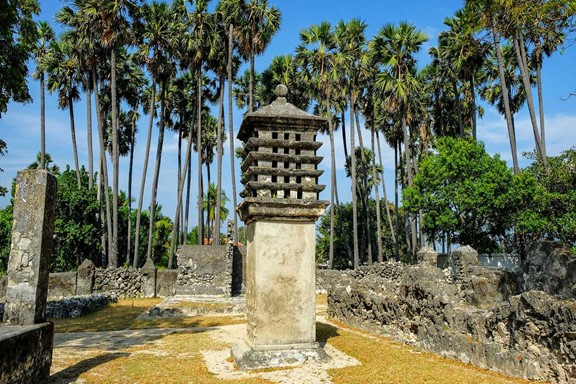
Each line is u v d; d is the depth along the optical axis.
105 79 33.81
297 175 8.07
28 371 5.99
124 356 8.41
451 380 6.39
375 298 11.23
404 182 44.12
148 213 41.59
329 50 32.19
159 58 28.45
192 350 8.95
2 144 14.04
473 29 10.19
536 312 6.46
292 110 8.35
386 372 6.84
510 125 25.06
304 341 7.68
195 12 28.25
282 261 7.80
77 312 16.45
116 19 25.98
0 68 12.64
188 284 22.88
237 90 41.59
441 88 37.28
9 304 6.36
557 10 9.10
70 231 25.81
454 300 8.77
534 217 20.88
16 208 6.63
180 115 38.69
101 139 28.31
